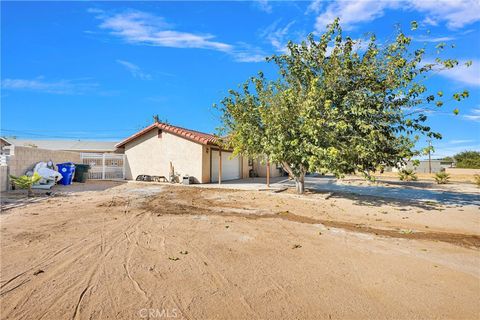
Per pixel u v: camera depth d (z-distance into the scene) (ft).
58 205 29.14
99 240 17.07
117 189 45.44
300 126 33.12
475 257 15.24
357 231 20.68
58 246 15.75
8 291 10.46
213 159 61.46
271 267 13.33
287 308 9.70
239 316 9.16
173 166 59.31
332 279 12.09
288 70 39.14
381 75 33.35
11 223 20.89
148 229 20.02
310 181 68.44
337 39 34.24
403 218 25.81
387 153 33.63
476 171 103.86
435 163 127.75
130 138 64.28
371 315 9.34
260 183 58.44
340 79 34.32
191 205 30.96
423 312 9.57
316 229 20.99
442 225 23.20
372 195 41.70
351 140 32.32
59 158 54.44
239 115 39.70
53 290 10.61
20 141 114.73
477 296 10.76
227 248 15.99
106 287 10.92
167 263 13.55
